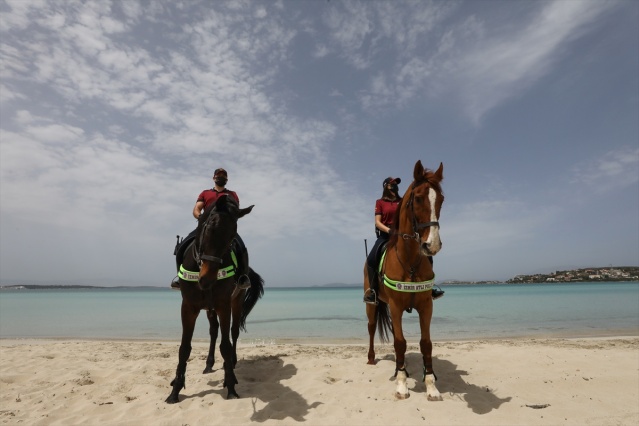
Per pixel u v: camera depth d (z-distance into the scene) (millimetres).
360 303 40562
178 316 21891
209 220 4070
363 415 4102
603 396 4824
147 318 20594
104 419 4027
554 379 5570
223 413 4121
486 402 4551
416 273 4547
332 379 5680
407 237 4461
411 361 6711
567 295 47438
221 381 5469
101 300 51344
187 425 3850
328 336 12422
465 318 18312
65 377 5777
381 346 9242
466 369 6156
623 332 12516
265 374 5957
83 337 12422
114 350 8672
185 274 4477
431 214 4043
